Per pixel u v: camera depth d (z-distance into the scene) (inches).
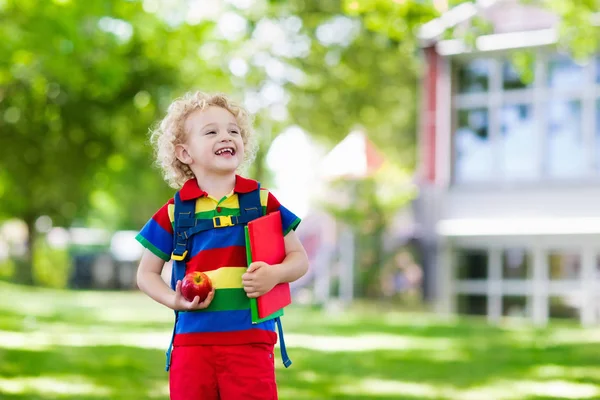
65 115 956.0
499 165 805.2
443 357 447.2
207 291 159.5
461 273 823.7
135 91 964.0
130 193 1425.9
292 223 169.0
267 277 159.5
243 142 174.6
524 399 316.5
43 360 387.9
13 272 1375.5
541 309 789.2
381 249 852.0
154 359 411.5
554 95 786.8
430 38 811.4
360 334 568.1
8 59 634.8
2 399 285.7
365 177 848.3
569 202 778.2
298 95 1127.0
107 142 1015.6
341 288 864.3
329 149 1327.5
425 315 805.2
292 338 533.6
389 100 1208.8
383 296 855.1
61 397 294.2
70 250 1595.7
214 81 1034.1
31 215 1341.0
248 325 161.5
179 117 171.2
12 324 568.1
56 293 1091.9
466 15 790.5
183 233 165.6
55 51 629.6
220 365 160.1
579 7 546.9
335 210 847.7
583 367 410.3
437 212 825.5
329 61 1103.6
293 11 995.9
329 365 407.5
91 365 378.3
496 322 734.5
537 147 791.7
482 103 812.0
